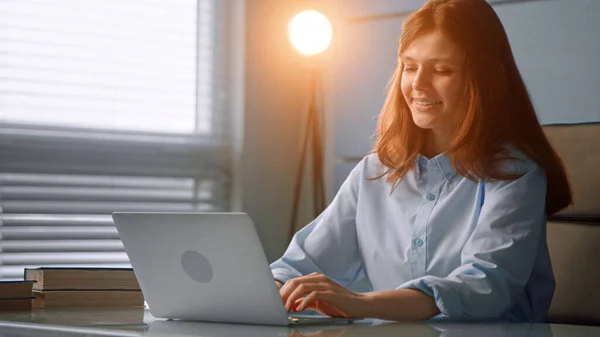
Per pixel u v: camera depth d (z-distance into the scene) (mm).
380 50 3076
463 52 1635
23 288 1589
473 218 1650
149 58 3199
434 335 1072
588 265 2146
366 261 1800
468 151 1623
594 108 2521
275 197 3271
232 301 1215
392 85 1808
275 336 1034
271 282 1156
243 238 1145
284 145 3291
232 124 3295
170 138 3213
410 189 1754
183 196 3211
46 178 2996
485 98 1636
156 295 1314
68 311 1541
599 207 2162
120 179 3117
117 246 3090
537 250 1596
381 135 1824
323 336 1039
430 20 1663
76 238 3008
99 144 3084
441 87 1646
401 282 1726
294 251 1806
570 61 2576
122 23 3162
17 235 2928
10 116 2977
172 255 1246
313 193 3256
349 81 3158
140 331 1062
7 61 2988
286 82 3297
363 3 3125
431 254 1679
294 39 3174
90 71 3088
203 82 3270
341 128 3176
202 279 1229
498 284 1442
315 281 1317
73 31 3074
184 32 3258
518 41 2680
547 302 1728
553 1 2621
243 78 3254
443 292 1369
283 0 3297
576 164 2211
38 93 3000
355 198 1853
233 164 3277
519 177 1597
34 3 3037
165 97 3217
